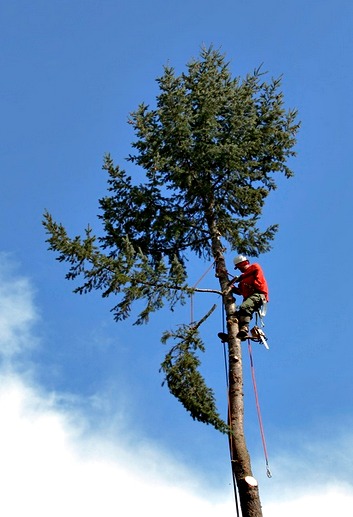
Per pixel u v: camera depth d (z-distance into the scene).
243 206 16.36
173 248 16.23
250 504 12.04
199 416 12.77
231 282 14.66
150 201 15.93
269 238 16.05
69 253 13.86
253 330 14.05
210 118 15.89
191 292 13.95
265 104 17.30
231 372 13.52
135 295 13.77
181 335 13.55
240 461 12.45
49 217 13.98
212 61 17.28
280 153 16.80
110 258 13.91
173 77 16.33
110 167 16.12
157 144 15.98
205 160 15.77
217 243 15.59
